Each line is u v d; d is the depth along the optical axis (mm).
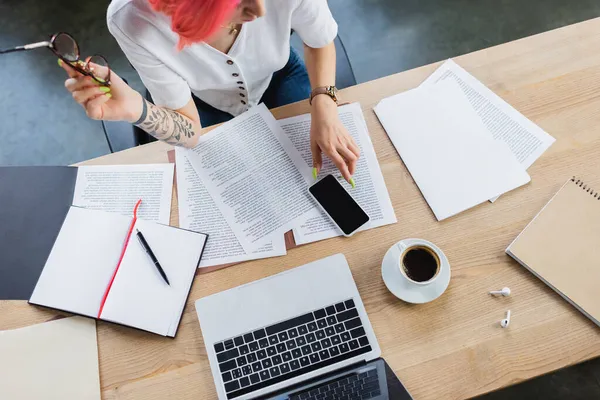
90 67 850
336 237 988
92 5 2152
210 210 1019
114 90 925
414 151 1044
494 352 889
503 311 915
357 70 2043
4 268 978
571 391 1529
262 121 1095
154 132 1014
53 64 2094
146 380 906
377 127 1075
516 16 2061
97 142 1981
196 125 1086
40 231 1004
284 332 919
